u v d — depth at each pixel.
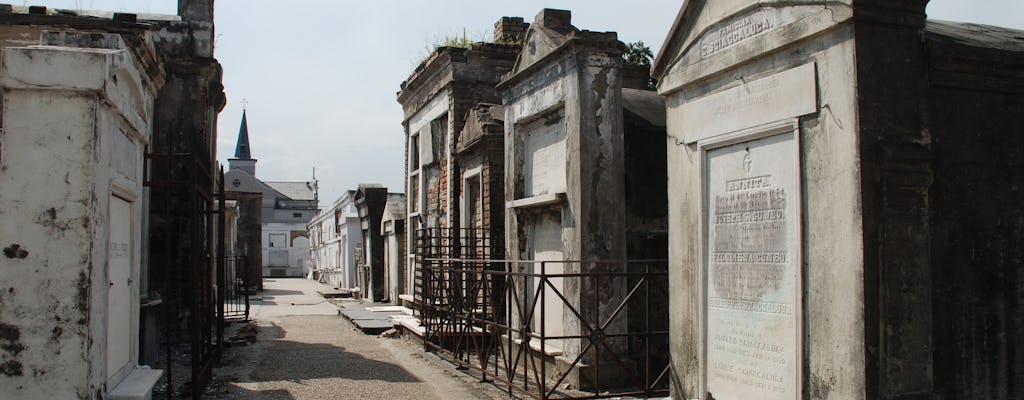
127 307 6.20
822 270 5.01
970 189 5.07
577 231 8.58
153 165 12.47
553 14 9.78
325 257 44.72
